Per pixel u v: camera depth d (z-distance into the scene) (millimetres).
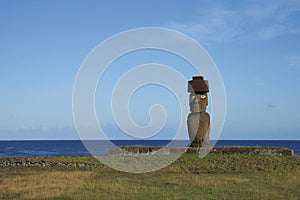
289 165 28203
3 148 129000
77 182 21516
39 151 101500
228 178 23234
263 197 17828
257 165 28344
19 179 22625
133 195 18266
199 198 17578
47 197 17688
